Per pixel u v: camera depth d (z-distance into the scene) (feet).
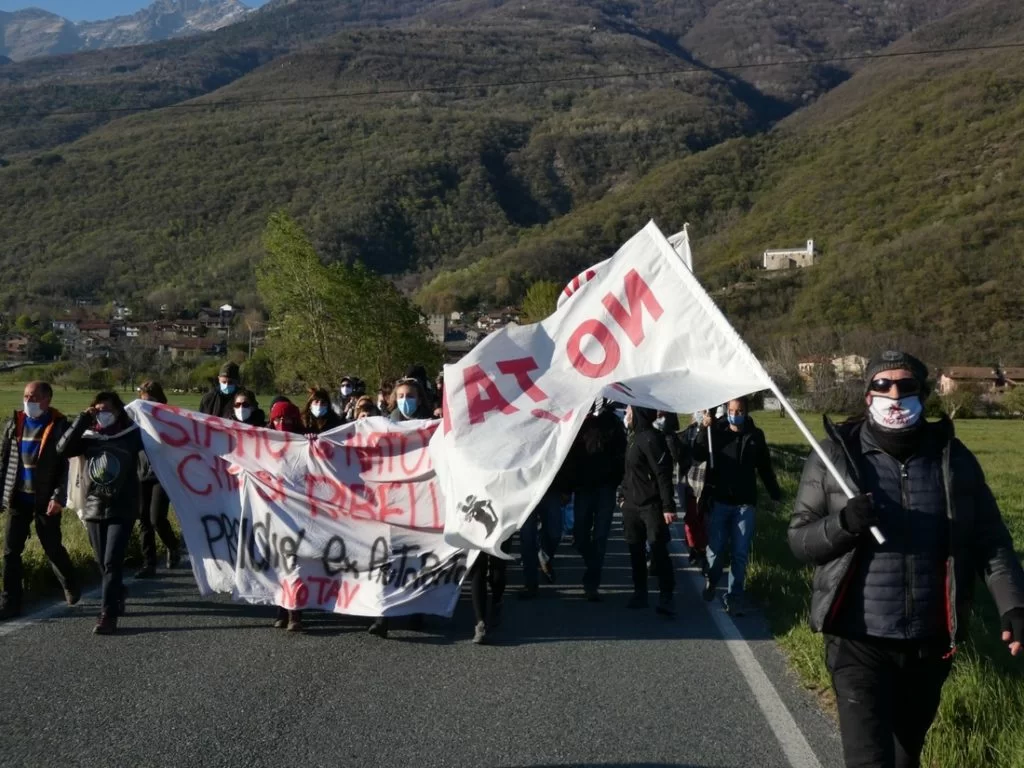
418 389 31.42
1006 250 276.82
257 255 474.08
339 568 27.55
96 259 489.67
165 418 28.78
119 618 27.84
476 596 26.53
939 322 258.37
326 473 28.40
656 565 30.12
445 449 25.00
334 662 24.11
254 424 36.22
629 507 30.94
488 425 24.43
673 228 471.21
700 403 20.30
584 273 29.01
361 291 157.38
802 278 308.60
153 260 491.31
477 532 23.70
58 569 28.37
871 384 14.02
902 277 278.46
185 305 415.23
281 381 162.40
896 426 13.84
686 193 494.18
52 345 299.38
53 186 568.41
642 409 30.78
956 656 23.00
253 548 27.91
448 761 17.81
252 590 27.61
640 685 22.66
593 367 24.13
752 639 27.17
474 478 23.79
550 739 19.02
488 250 519.60
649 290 23.18
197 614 28.58
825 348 237.45
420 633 27.43
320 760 17.72
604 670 23.86
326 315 157.89
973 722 19.08
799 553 14.21
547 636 27.30
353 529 27.84
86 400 191.01
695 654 25.49
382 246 530.27
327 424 34.99
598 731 19.51
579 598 32.73
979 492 13.89
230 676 22.62
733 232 425.69
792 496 62.39
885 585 13.64
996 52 602.44
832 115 579.89
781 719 20.35
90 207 546.26
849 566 13.78
